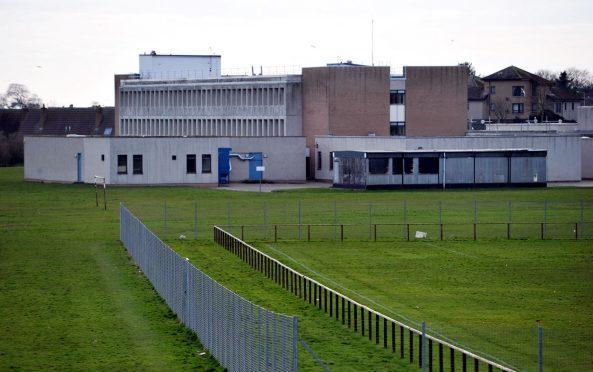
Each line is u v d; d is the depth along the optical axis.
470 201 122.00
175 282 59.88
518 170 140.75
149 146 147.25
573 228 97.50
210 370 47.56
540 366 41.72
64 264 79.19
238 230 97.44
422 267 77.38
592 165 158.12
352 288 68.69
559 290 68.06
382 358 48.47
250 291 66.06
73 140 153.62
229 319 46.75
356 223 101.75
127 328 56.72
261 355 42.34
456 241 90.62
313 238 92.38
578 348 51.88
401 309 61.78
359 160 139.00
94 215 112.19
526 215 107.50
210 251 84.50
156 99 194.50
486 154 140.00
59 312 61.19
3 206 122.00
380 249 86.50
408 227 93.19
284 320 39.84
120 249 87.38
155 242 67.81
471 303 63.75
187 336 54.47
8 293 67.25
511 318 59.28
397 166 138.62
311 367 46.72
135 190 141.12
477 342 53.03
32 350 52.16
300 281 64.75
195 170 149.00
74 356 50.84
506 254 83.50
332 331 54.25
